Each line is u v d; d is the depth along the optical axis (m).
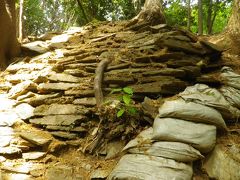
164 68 4.76
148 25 6.69
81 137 4.28
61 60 5.77
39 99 4.82
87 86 4.85
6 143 4.04
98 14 13.73
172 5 14.34
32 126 4.50
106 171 3.66
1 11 6.28
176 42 5.09
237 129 4.07
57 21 17.03
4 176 3.64
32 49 6.64
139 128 4.02
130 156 3.48
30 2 15.44
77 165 3.86
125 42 6.07
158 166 3.24
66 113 4.49
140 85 4.52
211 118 3.71
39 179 3.63
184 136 3.50
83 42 6.68
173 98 4.15
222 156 3.62
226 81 4.69
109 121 4.18
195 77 4.68
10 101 5.06
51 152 4.03
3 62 6.39
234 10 6.39
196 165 3.56
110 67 5.04
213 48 5.26
